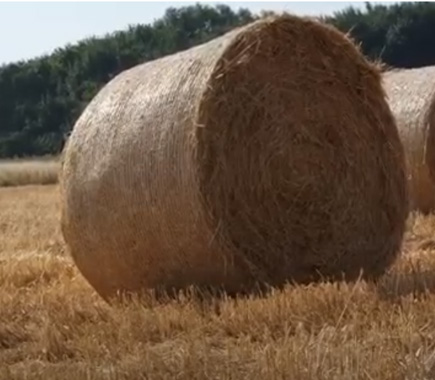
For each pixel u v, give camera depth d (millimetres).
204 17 60375
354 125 12305
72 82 66250
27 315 10844
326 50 12180
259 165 11492
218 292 11320
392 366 7305
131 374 7742
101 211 11750
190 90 11117
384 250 12414
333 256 12023
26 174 46031
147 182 11219
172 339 9203
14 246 18234
